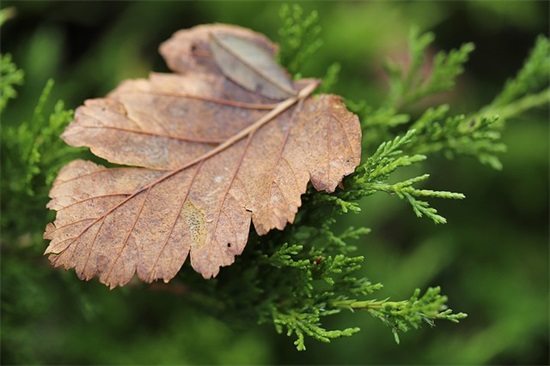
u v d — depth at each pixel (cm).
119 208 38
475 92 86
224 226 38
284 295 40
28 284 46
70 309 62
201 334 61
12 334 47
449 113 74
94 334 62
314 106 40
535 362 77
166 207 38
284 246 38
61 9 81
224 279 41
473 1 80
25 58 78
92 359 61
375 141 43
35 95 72
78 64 81
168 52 41
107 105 40
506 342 70
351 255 66
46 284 54
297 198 38
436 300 37
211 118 40
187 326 62
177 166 39
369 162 38
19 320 48
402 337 68
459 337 70
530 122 82
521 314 74
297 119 40
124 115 40
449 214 81
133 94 40
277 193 38
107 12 83
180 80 41
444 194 38
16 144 43
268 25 72
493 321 75
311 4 72
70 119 41
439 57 45
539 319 74
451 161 79
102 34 84
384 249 73
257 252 39
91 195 38
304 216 39
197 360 61
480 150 44
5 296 47
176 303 63
